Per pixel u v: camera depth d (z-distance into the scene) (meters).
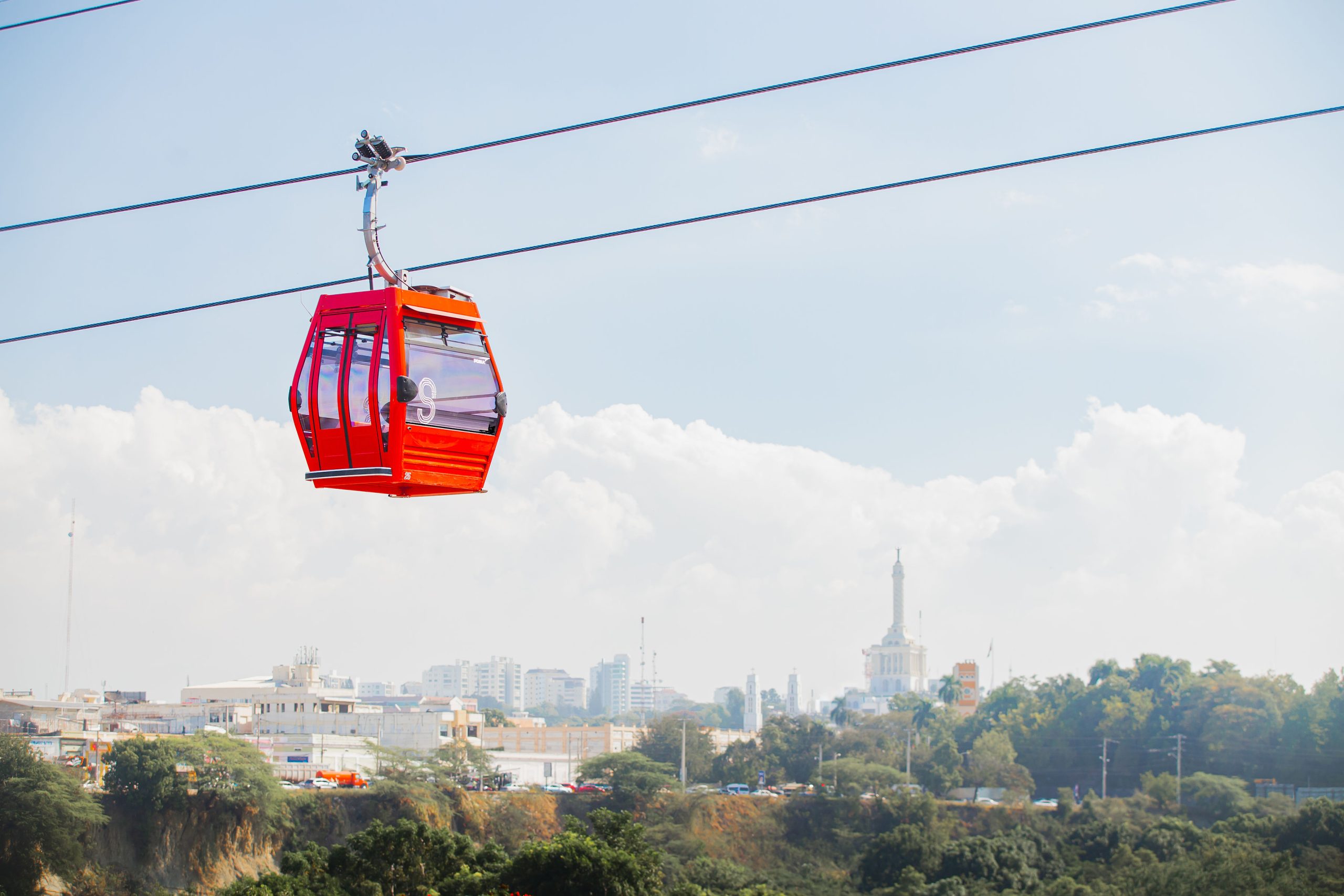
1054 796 191.25
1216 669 199.88
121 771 107.31
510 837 127.62
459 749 141.75
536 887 52.84
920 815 132.88
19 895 93.94
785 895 75.06
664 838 129.62
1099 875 107.38
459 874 55.84
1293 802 149.00
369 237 20.73
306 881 55.38
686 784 177.38
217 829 109.38
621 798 138.75
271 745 144.75
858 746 185.38
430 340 20.73
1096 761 190.38
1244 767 171.62
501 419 21.56
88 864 101.00
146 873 103.94
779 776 178.88
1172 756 178.88
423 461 20.48
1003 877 107.31
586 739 197.12
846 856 129.88
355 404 20.25
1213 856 102.06
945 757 174.88
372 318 20.41
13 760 99.50
